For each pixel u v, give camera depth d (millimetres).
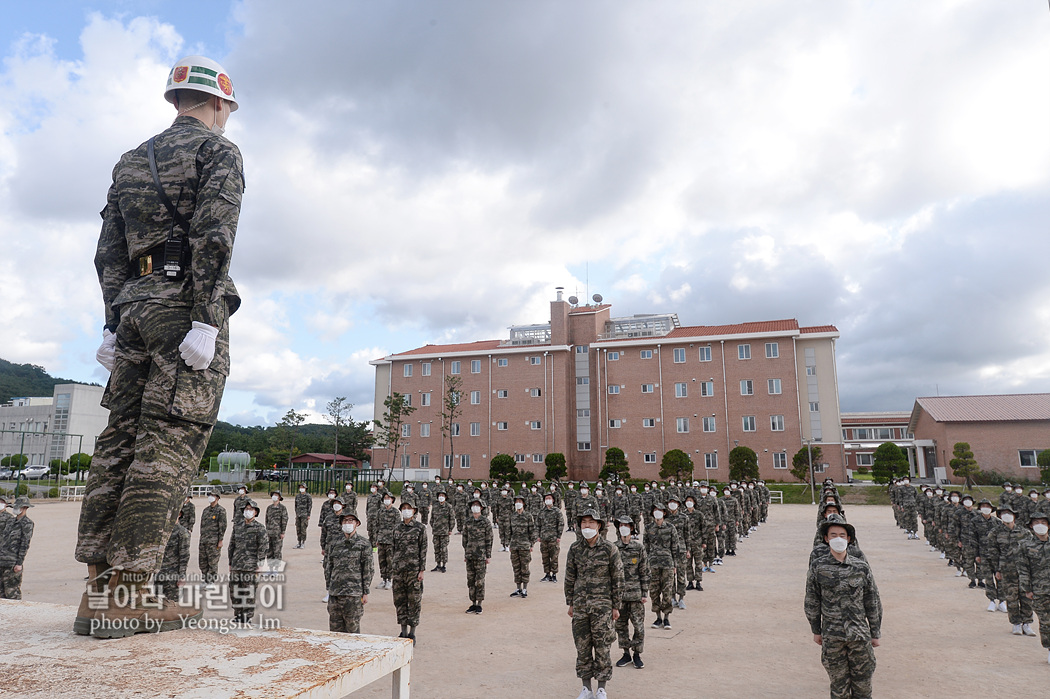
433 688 8305
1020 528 11102
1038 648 10039
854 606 6652
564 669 9141
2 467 69250
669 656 9750
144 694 1458
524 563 14648
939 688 8156
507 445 58906
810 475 44156
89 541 2146
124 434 2279
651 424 55875
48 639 1946
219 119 2746
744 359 53781
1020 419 49250
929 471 60125
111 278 2516
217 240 2301
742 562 19422
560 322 60281
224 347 2467
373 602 14016
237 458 64938
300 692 1527
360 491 49250
